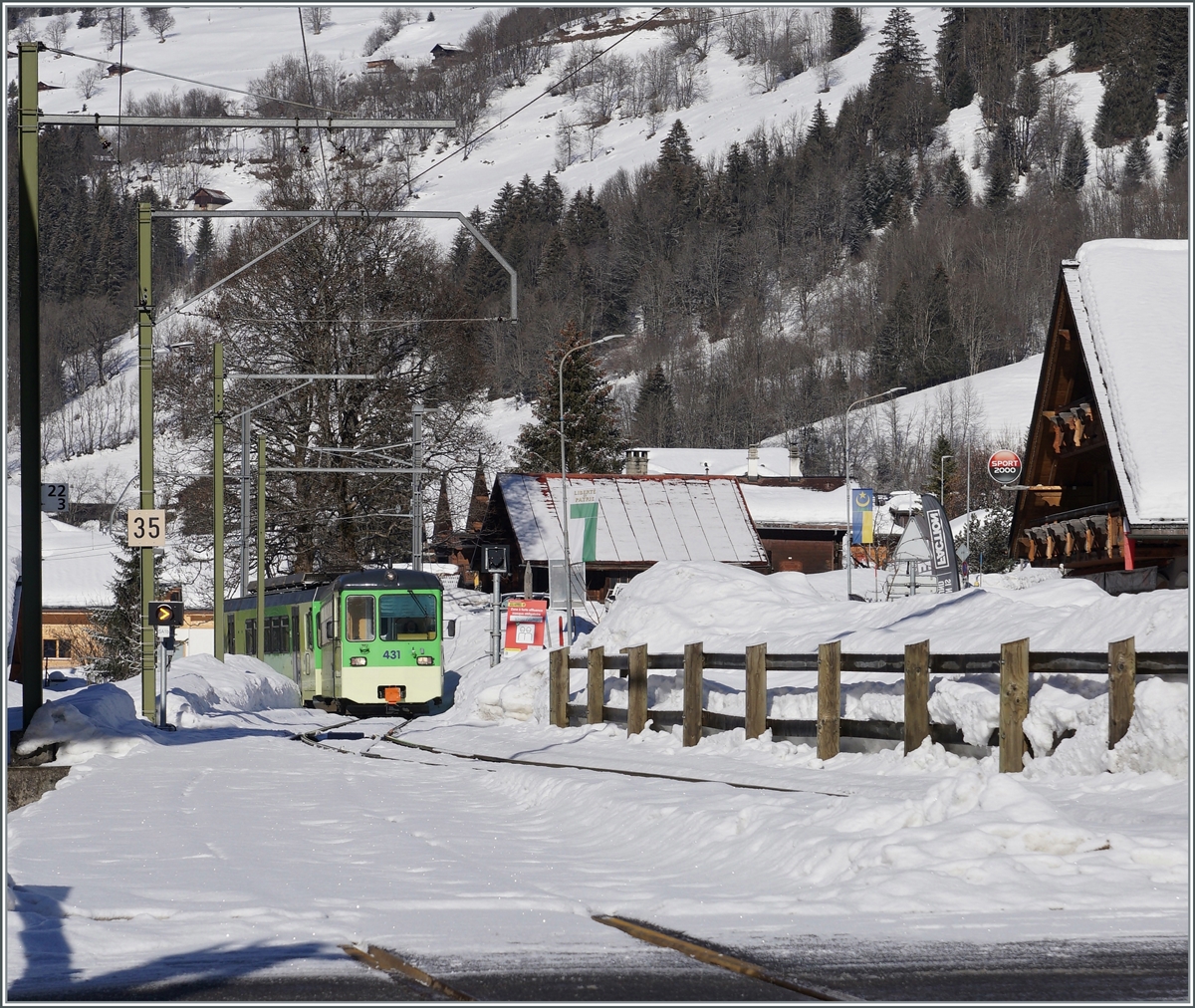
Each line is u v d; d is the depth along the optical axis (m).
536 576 139.62
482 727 50.19
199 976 13.48
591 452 186.12
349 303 115.25
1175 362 62.94
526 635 76.19
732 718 35.75
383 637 71.06
